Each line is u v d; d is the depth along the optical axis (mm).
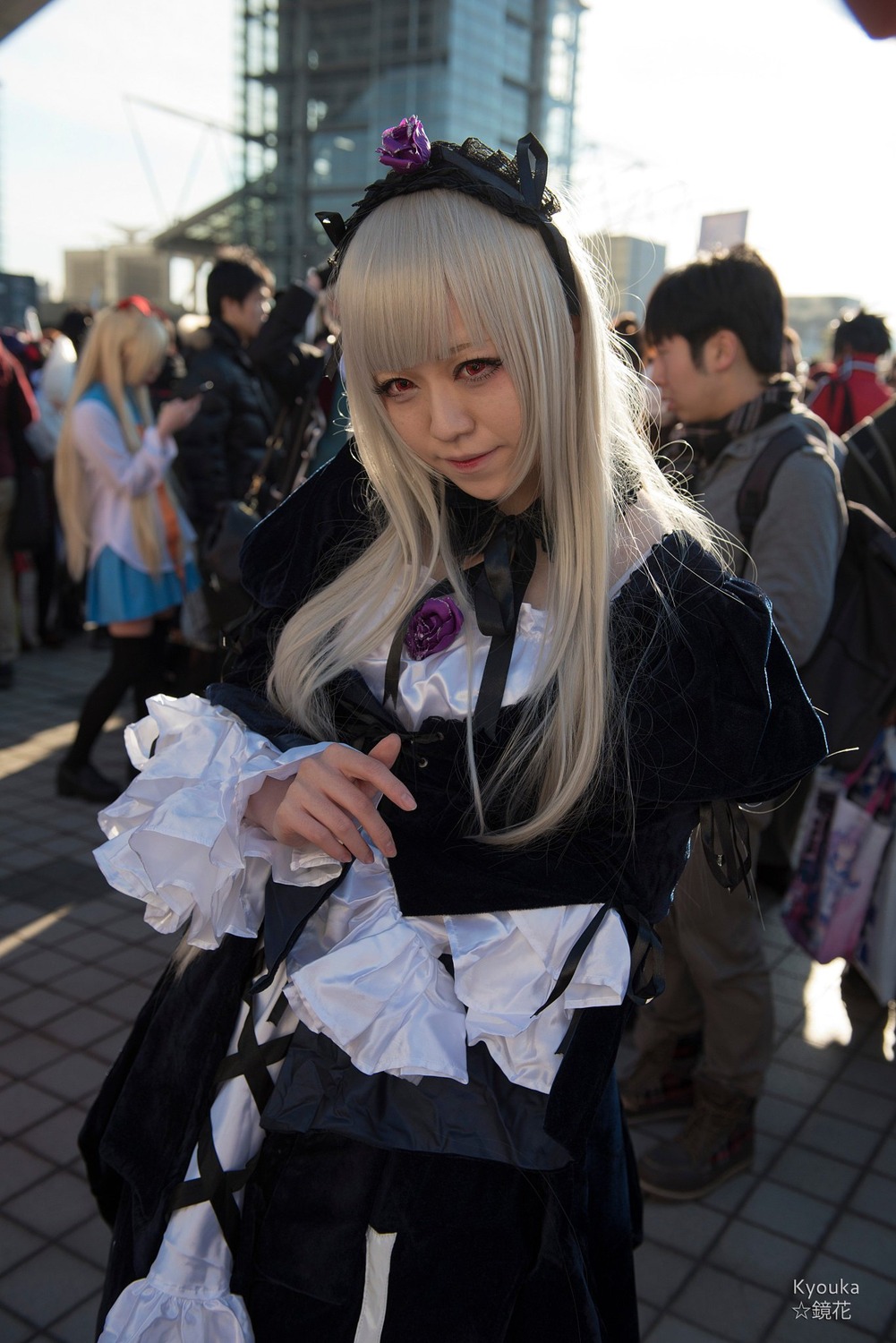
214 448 3881
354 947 898
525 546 924
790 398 1894
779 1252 1934
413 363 808
